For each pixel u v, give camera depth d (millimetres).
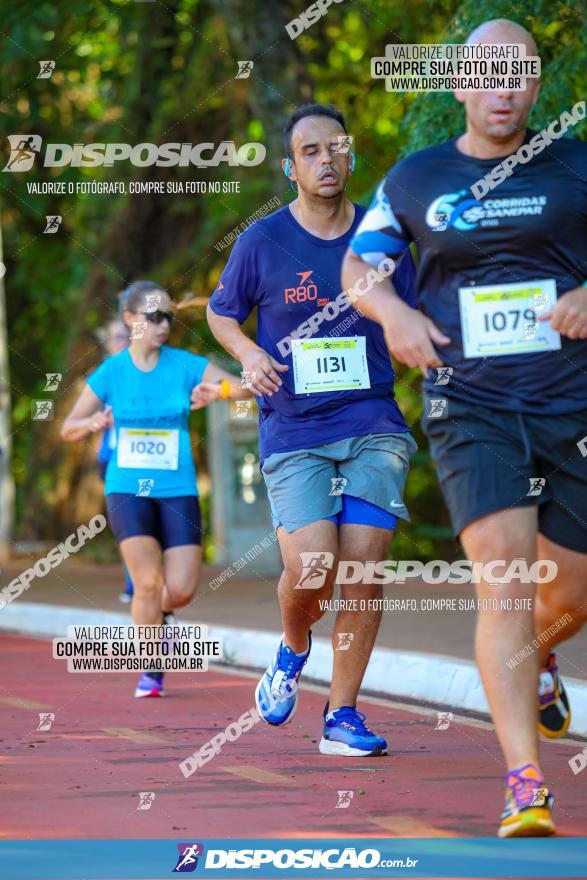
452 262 10695
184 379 19922
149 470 19797
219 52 45438
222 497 41656
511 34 10578
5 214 56219
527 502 10422
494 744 15281
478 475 10461
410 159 10875
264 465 14625
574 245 10586
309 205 14656
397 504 14484
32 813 11766
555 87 23281
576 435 10586
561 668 18797
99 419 19891
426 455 46469
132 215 47500
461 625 24781
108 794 12586
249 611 29312
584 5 23109
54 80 50500
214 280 47531
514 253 10555
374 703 18812
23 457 61156
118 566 47938
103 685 21234
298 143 14562
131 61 48781
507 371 10578
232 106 45625
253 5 39031
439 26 34562
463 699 18422
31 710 18453
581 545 11062
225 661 24734
